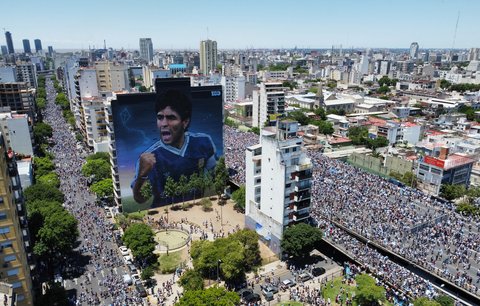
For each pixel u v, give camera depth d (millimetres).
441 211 145750
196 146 164250
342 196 155750
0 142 84625
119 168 148750
